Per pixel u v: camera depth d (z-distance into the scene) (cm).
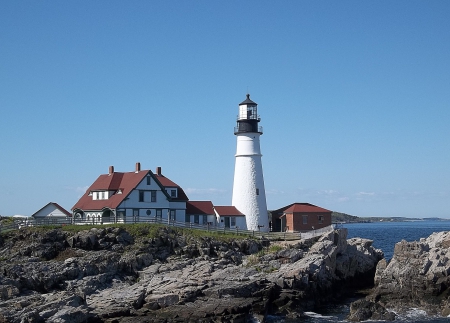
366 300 5306
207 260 6244
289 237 7188
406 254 5869
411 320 4928
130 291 5081
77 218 7025
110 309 4641
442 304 5278
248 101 8369
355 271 6612
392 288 5706
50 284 5175
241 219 8212
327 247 6309
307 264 5669
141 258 5962
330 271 6125
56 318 4172
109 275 5650
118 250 6091
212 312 4603
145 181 7494
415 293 5541
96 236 6153
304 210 8262
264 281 5288
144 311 4688
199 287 5047
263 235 7288
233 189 8444
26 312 4228
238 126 8450
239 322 4572
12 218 8206
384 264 6075
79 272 5472
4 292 4803
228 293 4997
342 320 4978
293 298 5219
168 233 6581
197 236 6650
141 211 7438
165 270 5847
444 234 6334
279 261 6066
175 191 7956
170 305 4831
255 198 8262
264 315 4819
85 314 4394
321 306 5534
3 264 5394
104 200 7650
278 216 8531
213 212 8138
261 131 8450
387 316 4931
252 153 8325
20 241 6066
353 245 6919
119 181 7806
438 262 5597
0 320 4047
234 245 6719
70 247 6034
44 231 6172
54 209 8288
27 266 5372
